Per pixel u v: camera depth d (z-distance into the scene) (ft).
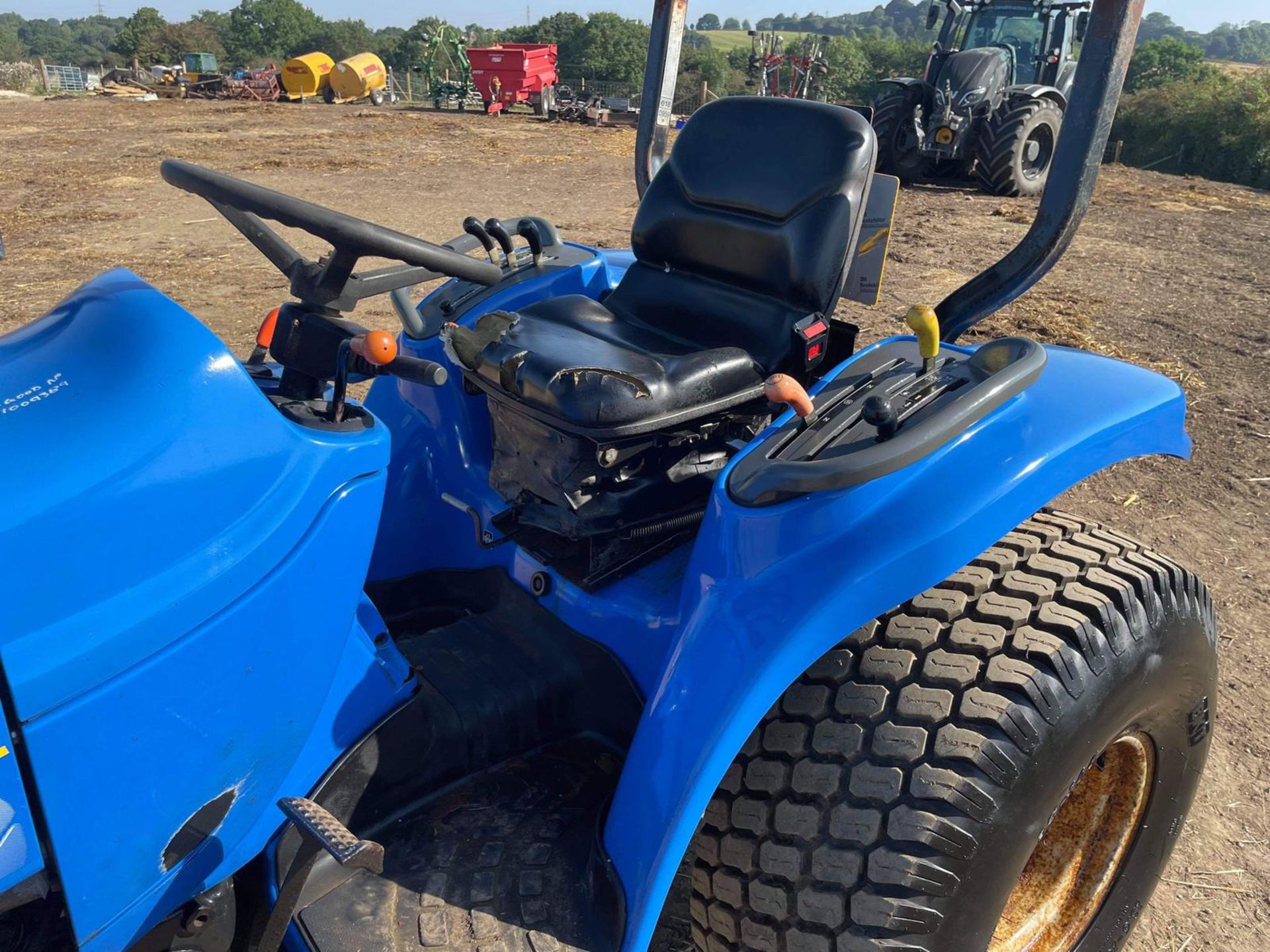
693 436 7.09
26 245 26.89
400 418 8.47
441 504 8.26
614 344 7.36
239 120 66.54
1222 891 7.63
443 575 8.29
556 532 7.04
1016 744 5.04
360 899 5.60
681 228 8.30
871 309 22.00
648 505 7.13
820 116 7.75
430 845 6.02
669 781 5.07
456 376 8.08
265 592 4.76
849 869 5.01
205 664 4.60
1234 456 15.25
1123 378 6.49
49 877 4.47
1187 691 6.18
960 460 5.46
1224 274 27.63
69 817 4.34
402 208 33.27
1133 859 6.78
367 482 5.23
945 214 35.40
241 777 4.97
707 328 8.02
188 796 4.74
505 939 5.41
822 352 7.62
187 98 95.71
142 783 4.53
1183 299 24.41
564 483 6.82
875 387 6.06
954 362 6.32
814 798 5.16
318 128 62.08
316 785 5.66
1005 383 5.63
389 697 5.97
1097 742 5.45
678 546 7.39
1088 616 5.48
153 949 5.02
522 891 5.71
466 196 36.14
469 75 83.71
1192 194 45.57
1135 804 6.61
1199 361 19.52
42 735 4.15
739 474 5.67
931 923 4.95
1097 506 13.60
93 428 4.38
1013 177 39.19
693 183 8.27
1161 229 34.94
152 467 4.40
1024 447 5.60
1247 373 18.92
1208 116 116.16
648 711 5.40
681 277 8.42
